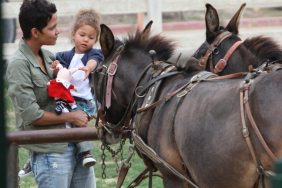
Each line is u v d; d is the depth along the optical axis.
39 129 8.82
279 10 32.25
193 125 7.46
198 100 7.58
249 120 6.83
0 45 4.04
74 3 20.69
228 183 7.12
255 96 6.87
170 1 21.03
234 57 9.51
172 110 7.91
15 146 8.38
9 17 19.38
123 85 8.94
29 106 8.52
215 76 7.98
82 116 8.77
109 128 9.03
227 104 7.17
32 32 8.62
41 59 8.90
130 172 14.00
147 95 8.45
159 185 13.24
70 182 9.09
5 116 4.09
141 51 9.02
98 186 13.21
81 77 9.32
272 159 6.62
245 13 31.58
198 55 9.91
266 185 6.77
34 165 8.79
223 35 9.77
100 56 9.63
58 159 8.72
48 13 8.59
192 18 31.97
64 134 8.54
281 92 6.76
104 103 9.05
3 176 4.06
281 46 9.28
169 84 8.33
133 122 8.68
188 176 7.91
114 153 9.17
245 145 6.87
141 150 8.36
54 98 8.76
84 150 8.92
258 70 7.46
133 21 29.42
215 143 7.14
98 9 20.78
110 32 9.11
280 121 6.63
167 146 7.92
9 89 8.59
